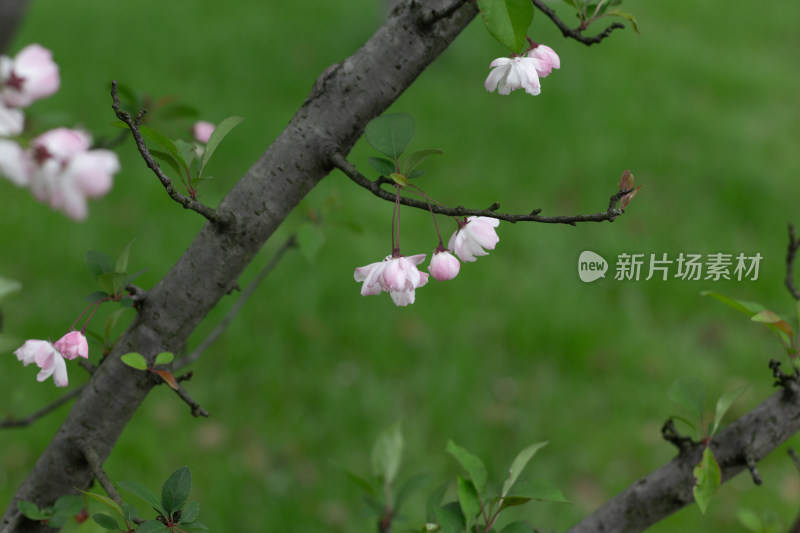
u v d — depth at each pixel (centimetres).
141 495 100
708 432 118
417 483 155
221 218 101
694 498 118
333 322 405
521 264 452
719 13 973
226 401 358
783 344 117
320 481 328
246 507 314
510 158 573
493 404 369
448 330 404
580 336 399
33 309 383
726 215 514
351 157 530
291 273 427
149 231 450
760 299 425
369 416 358
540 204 518
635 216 500
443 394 369
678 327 415
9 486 302
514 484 118
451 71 704
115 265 117
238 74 668
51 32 699
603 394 376
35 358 111
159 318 105
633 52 781
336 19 812
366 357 389
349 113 102
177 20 775
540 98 665
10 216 442
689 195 534
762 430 115
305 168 102
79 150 131
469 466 117
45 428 326
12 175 129
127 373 107
